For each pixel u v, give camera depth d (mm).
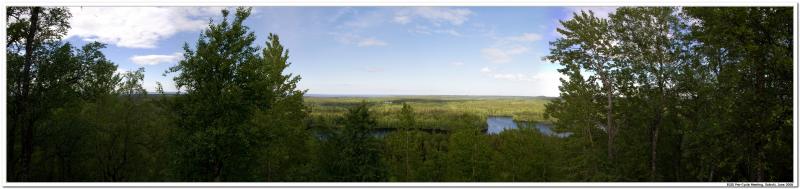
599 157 14938
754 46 10625
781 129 10859
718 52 13250
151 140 20391
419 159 19500
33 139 16141
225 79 13336
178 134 13148
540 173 20641
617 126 15461
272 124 16391
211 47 12656
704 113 13484
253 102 13953
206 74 12594
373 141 13719
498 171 20406
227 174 13703
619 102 15656
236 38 13398
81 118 17922
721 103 12219
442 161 19781
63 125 16719
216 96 12695
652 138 15531
